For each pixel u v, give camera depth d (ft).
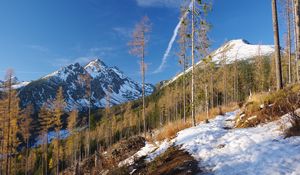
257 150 28.89
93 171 55.26
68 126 185.88
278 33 59.41
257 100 48.75
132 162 44.52
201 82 82.33
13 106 112.37
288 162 24.16
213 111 81.20
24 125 147.23
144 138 63.98
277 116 39.88
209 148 34.58
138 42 100.53
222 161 28.91
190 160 31.86
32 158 216.95
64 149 215.10
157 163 36.73
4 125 111.86
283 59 151.84
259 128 37.96
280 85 57.72
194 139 40.75
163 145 47.24
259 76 181.88
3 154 122.52
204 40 66.44
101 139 248.52
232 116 60.34
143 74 102.37
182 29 85.25
